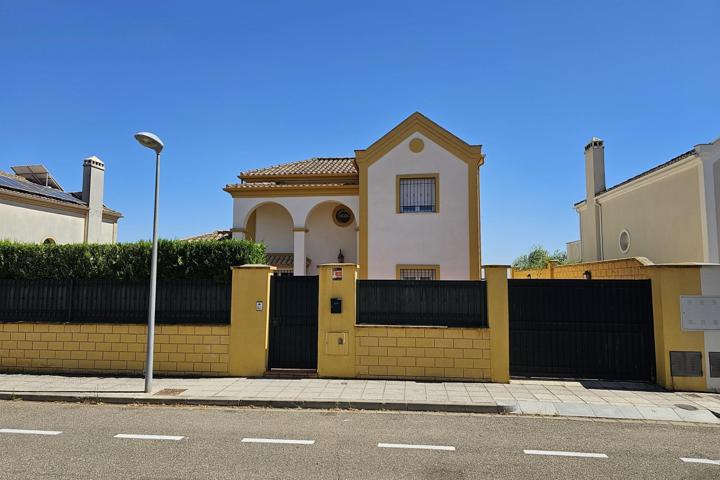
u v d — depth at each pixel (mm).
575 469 5344
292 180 20516
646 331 9484
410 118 17453
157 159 9344
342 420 7262
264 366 9828
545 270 18641
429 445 6105
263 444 6078
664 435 6664
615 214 19234
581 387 9023
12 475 4977
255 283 9953
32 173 23641
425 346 9555
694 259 14477
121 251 10227
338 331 9727
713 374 8828
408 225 17141
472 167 17078
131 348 10102
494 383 9297
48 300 10336
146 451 5770
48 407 8016
